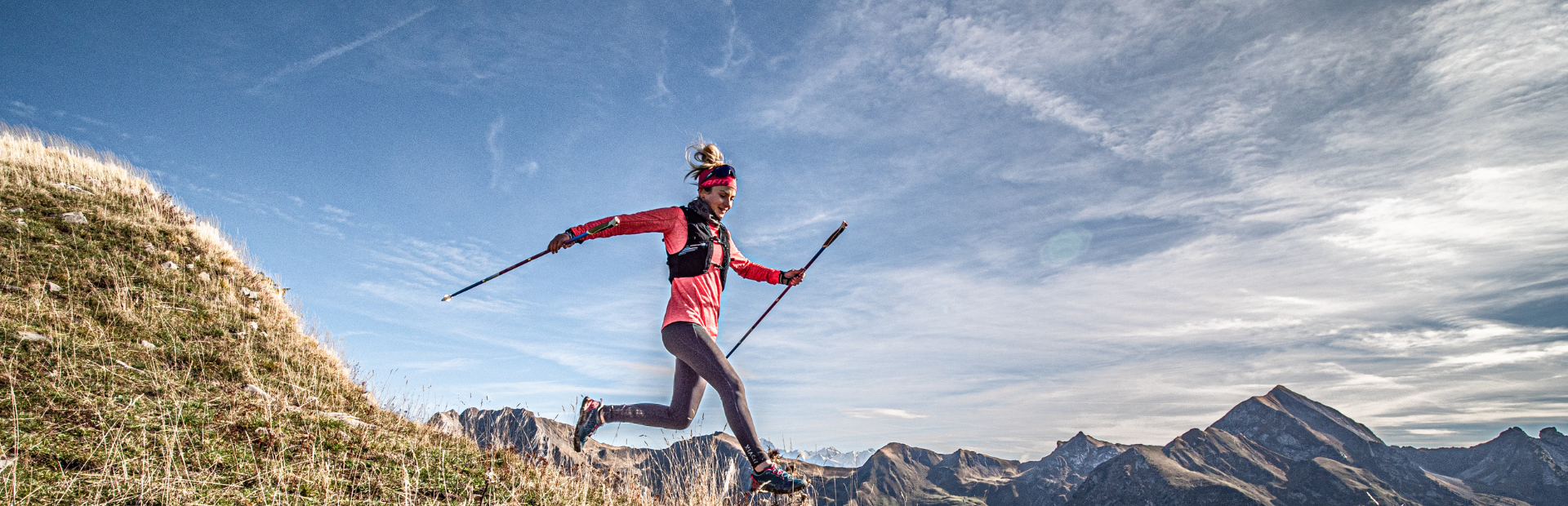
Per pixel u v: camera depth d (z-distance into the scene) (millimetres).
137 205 11758
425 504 4684
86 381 5410
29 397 4812
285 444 5141
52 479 3682
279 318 9305
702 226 3363
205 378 6430
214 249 11078
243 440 5035
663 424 3447
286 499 4043
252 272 10867
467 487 5109
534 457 6125
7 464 3668
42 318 6562
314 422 5836
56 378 5266
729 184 3484
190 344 7164
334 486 4570
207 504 3781
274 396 6398
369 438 5809
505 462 5887
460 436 6695
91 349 6145
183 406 5422
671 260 3350
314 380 7309
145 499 3668
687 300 3238
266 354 7719
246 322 8531
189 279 9289
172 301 8312
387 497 4621
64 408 4766
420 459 5535
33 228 9219
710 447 5902
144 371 6039
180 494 3807
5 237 8648
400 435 6266
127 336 6879
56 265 8219
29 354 5605
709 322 3285
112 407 4980
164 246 10242
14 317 6355
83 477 3777
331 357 8648
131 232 10273
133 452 4281
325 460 5004
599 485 6004
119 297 7688
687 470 5816
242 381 6609
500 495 5082
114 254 9211
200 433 4953
